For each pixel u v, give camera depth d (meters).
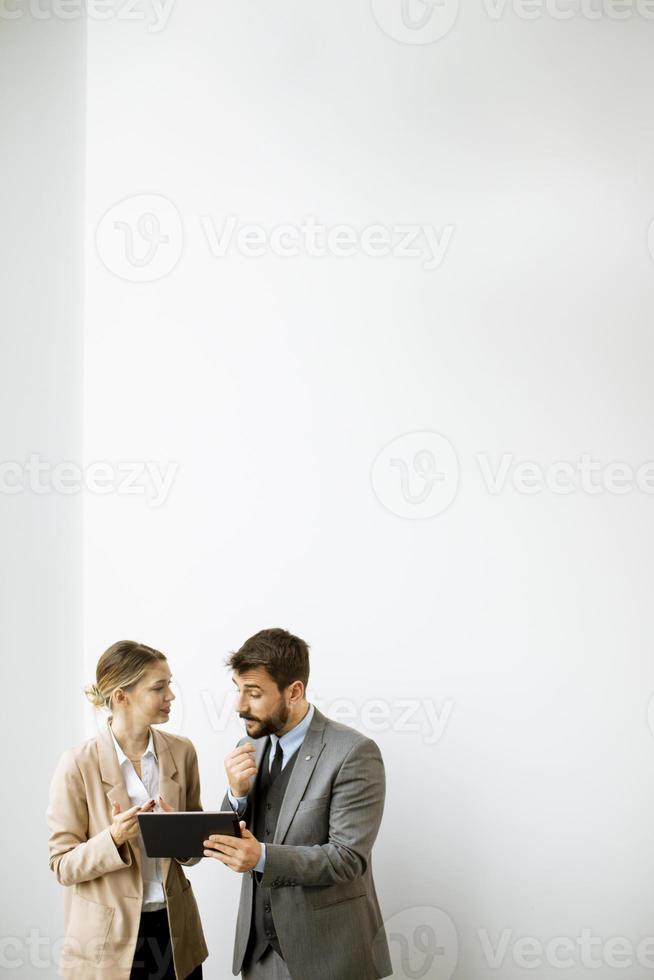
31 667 2.69
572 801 2.58
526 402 2.70
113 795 2.15
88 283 2.79
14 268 2.80
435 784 2.61
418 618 2.65
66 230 2.81
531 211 2.75
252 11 2.85
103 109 2.84
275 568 2.69
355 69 2.82
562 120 2.78
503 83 2.79
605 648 2.62
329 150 2.80
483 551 2.66
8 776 2.65
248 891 2.14
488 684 2.62
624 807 2.57
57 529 2.72
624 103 2.78
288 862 1.96
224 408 2.74
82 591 2.71
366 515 2.69
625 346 2.70
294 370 2.74
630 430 2.68
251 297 2.77
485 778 2.60
